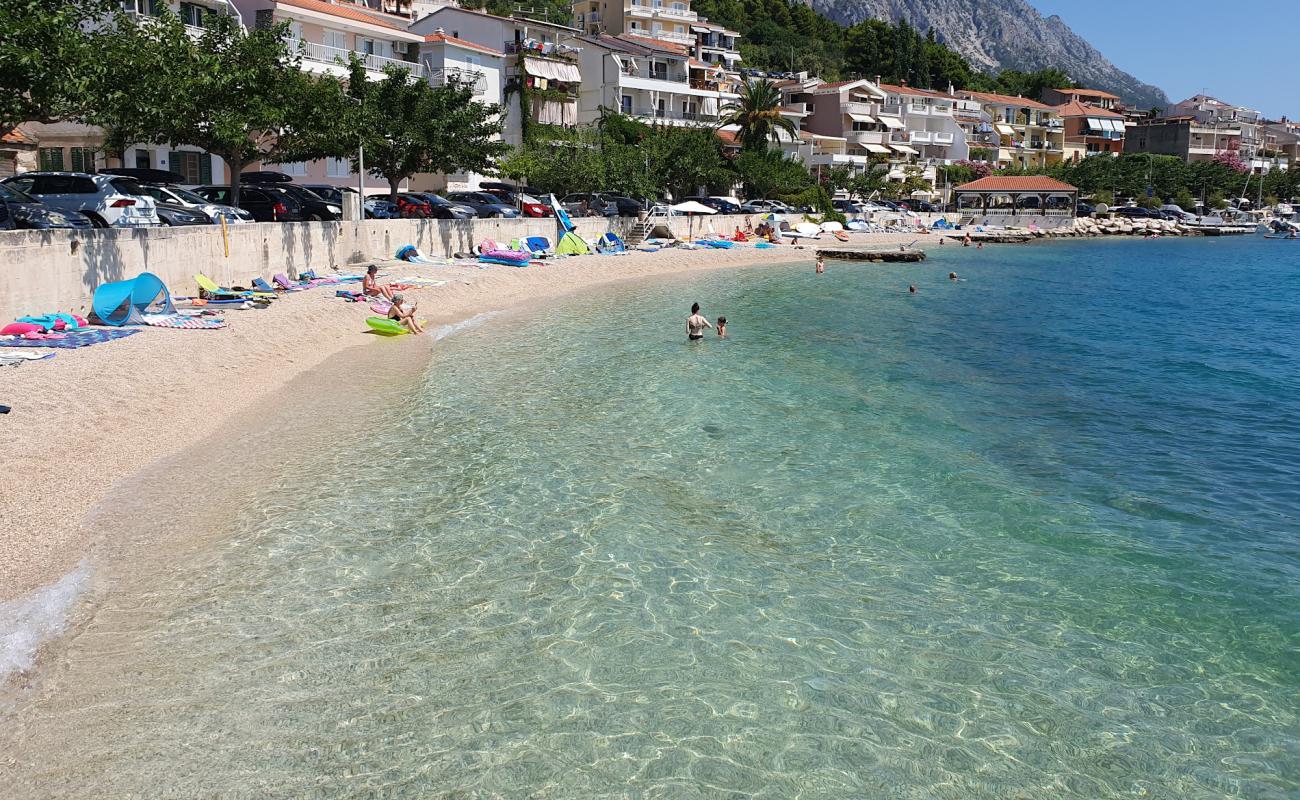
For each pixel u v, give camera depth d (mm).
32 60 14883
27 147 34469
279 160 30344
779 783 6285
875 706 7289
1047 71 161250
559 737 6730
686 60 85125
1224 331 29875
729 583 9492
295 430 14469
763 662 7910
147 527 10273
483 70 61000
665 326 26719
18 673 7281
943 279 47594
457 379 18625
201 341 18328
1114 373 22156
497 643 8070
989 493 12695
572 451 13906
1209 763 6680
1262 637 8625
